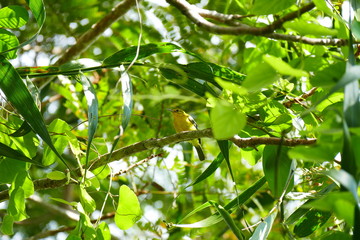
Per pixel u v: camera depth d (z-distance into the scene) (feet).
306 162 17.54
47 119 30.40
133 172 24.20
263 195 25.03
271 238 22.18
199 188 26.76
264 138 14.02
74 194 31.83
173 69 16.12
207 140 28.84
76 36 27.50
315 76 10.78
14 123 15.06
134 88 27.07
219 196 26.63
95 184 14.48
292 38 13.46
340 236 13.97
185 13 15.37
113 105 26.48
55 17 26.53
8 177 14.52
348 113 9.01
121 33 26.73
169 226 15.89
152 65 16.21
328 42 13.70
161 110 27.04
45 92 24.97
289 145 13.75
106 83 26.84
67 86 25.34
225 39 25.67
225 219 14.53
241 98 14.33
